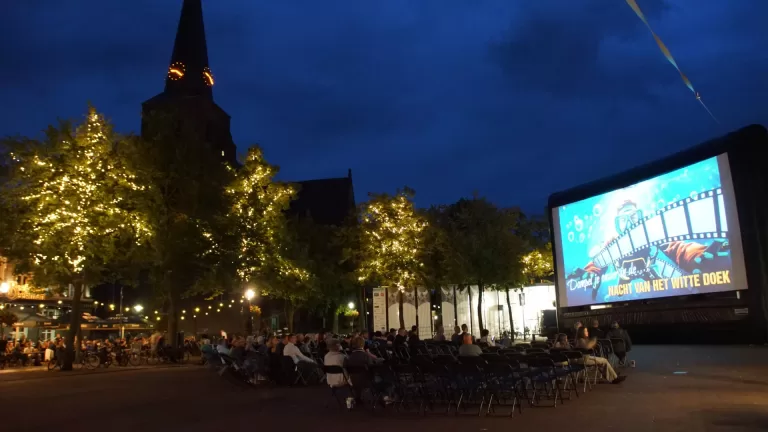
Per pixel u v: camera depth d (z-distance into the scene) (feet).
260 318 194.59
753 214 74.02
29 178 79.56
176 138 101.55
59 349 80.94
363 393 45.55
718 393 36.29
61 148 80.07
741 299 74.23
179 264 97.71
